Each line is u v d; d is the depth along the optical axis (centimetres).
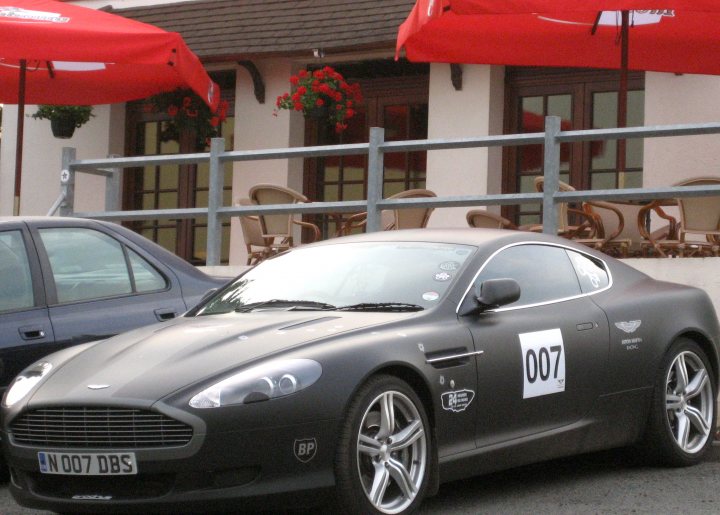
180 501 532
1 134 1697
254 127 1537
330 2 1462
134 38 1106
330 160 1535
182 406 532
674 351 721
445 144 1024
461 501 633
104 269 751
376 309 630
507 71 1425
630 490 655
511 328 636
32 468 565
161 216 1144
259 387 535
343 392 546
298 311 641
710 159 1278
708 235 1009
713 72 1202
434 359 591
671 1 931
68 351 628
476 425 611
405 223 1159
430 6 995
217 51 1484
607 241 1033
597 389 677
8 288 710
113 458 540
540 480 690
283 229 1207
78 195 1664
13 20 1103
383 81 1512
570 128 1392
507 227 1120
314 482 538
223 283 801
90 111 1577
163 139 1633
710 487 662
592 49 1210
